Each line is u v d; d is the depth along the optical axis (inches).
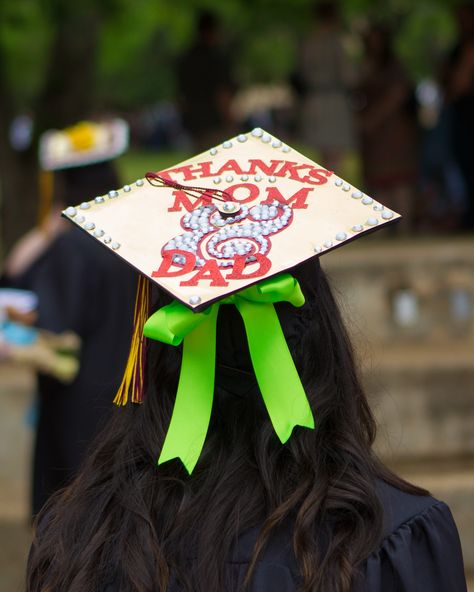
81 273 277.1
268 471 112.3
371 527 111.0
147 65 2768.2
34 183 621.6
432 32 1198.3
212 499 112.7
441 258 406.3
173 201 119.1
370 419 124.2
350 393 119.3
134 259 112.0
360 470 114.8
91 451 127.9
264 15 820.0
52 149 291.3
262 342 110.3
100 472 121.7
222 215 115.3
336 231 113.3
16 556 318.7
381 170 604.1
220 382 115.8
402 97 600.7
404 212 607.2
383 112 598.9
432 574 113.0
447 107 607.2
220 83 672.4
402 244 462.9
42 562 118.9
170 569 111.3
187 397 111.3
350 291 398.3
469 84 590.6
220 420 115.8
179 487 115.4
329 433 116.7
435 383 350.6
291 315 116.0
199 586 109.5
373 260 402.0
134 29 802.2
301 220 114.8
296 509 112.3
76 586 112.7
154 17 805.2
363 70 625.3
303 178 120.8
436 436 350.6
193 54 670.5
